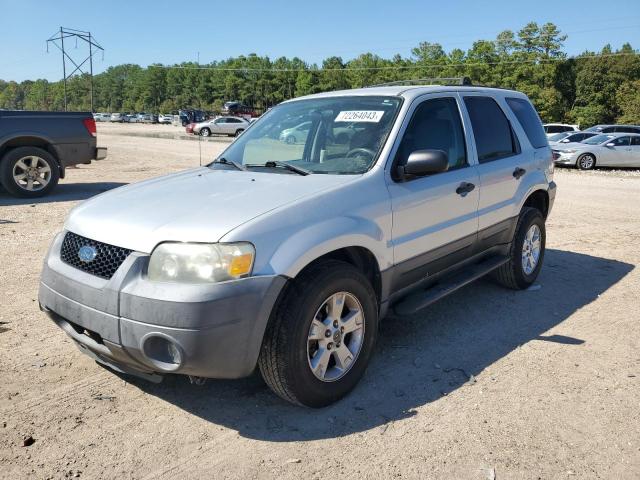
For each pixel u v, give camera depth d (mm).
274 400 3432
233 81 132375
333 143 4062
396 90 4312
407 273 3918
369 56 114625
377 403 3404
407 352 4133
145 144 28391
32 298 5094
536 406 3367
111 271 3037
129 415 3242
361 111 4164
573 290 5652
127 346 2906
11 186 10133
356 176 3639
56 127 10344
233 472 2752
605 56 85875
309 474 2736
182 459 2850
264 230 2973
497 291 5562
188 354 2785
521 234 5281
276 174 3801
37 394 3439
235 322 2836
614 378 3738
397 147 3859
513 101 5570
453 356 4074
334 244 3217
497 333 4504
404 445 2973
